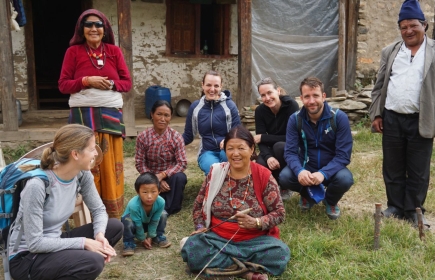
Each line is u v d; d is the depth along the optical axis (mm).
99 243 2795
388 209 4379
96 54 4027
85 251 2709
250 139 3152
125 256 3629
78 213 3695
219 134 4867
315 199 3998
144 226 3807
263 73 9555
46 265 2641
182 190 4609
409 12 3865
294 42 9602
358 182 5484
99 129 3986
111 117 4047
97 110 3998
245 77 8492
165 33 10117
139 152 4633
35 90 9258
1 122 8602
